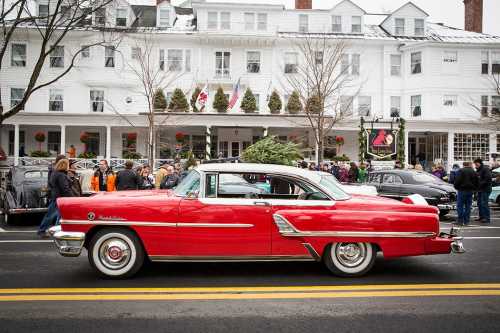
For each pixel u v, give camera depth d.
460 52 30.45
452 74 30.38
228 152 30.42
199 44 30.48
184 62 30.52
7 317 4.61
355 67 31.16
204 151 30.61
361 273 6.30
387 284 6.00
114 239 6.11
